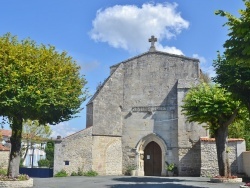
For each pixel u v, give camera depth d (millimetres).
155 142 28391
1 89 15883
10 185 16547
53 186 17516
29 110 16938
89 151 26750
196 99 19891
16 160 17875
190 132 26578
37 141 42469
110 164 27609
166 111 28141
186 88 27172
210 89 20469
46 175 28281
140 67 29547
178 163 26562
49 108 17562
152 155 28391
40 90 16641
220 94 19391
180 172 26172
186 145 26453
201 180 21266
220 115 19547
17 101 15781
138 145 28234
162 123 28062
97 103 27922
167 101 28266
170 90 28359
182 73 28266
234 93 14711
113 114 28625
